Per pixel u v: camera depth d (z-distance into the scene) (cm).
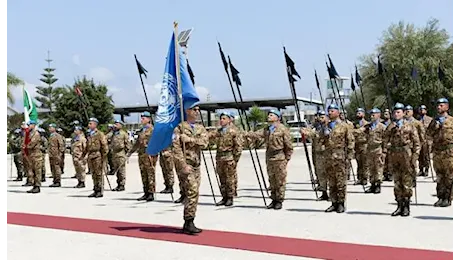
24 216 1062
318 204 1161
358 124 1614
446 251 702
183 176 852
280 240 792
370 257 683
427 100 3947
